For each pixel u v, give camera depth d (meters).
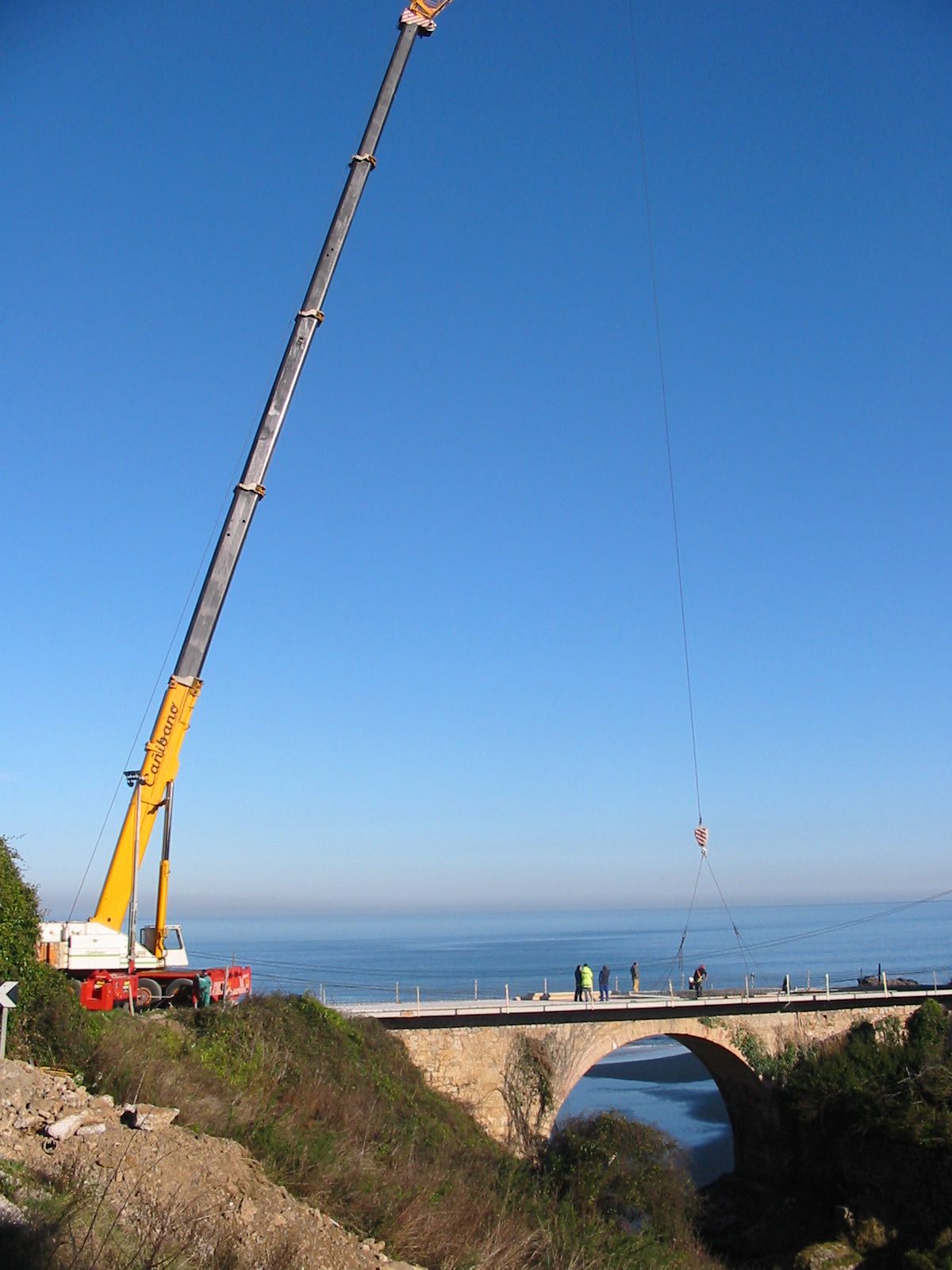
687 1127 67.94
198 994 29.62
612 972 147.38
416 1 33.31
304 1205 17.22
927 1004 43.47
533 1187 28.53
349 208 31.70
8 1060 17.72
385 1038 33.53
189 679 29.31
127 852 28.69
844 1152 37.19
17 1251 11.19
